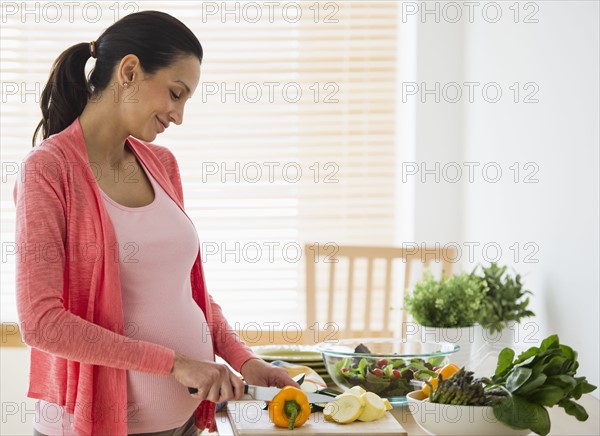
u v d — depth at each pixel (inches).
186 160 137.8
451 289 90.7
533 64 100.0
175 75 61.0
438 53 134.4
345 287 139.2
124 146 65.5
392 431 58.7
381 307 139.6
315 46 138.8
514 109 107.6
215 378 56.7
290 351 87.9
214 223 137.8
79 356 55.2
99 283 58.2
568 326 88.9
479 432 56.8
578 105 85.6
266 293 137.8
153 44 60.1
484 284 92.8
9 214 135.9
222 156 137.9
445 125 135.0
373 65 139.5
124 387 58.9
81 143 59.7
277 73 138.6
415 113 134.9
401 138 140.3
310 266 117.3
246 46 138.1
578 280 86.0
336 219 139.6
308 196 138.9
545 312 96.3
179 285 63.3
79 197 58.1
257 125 138.5
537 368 58.2
